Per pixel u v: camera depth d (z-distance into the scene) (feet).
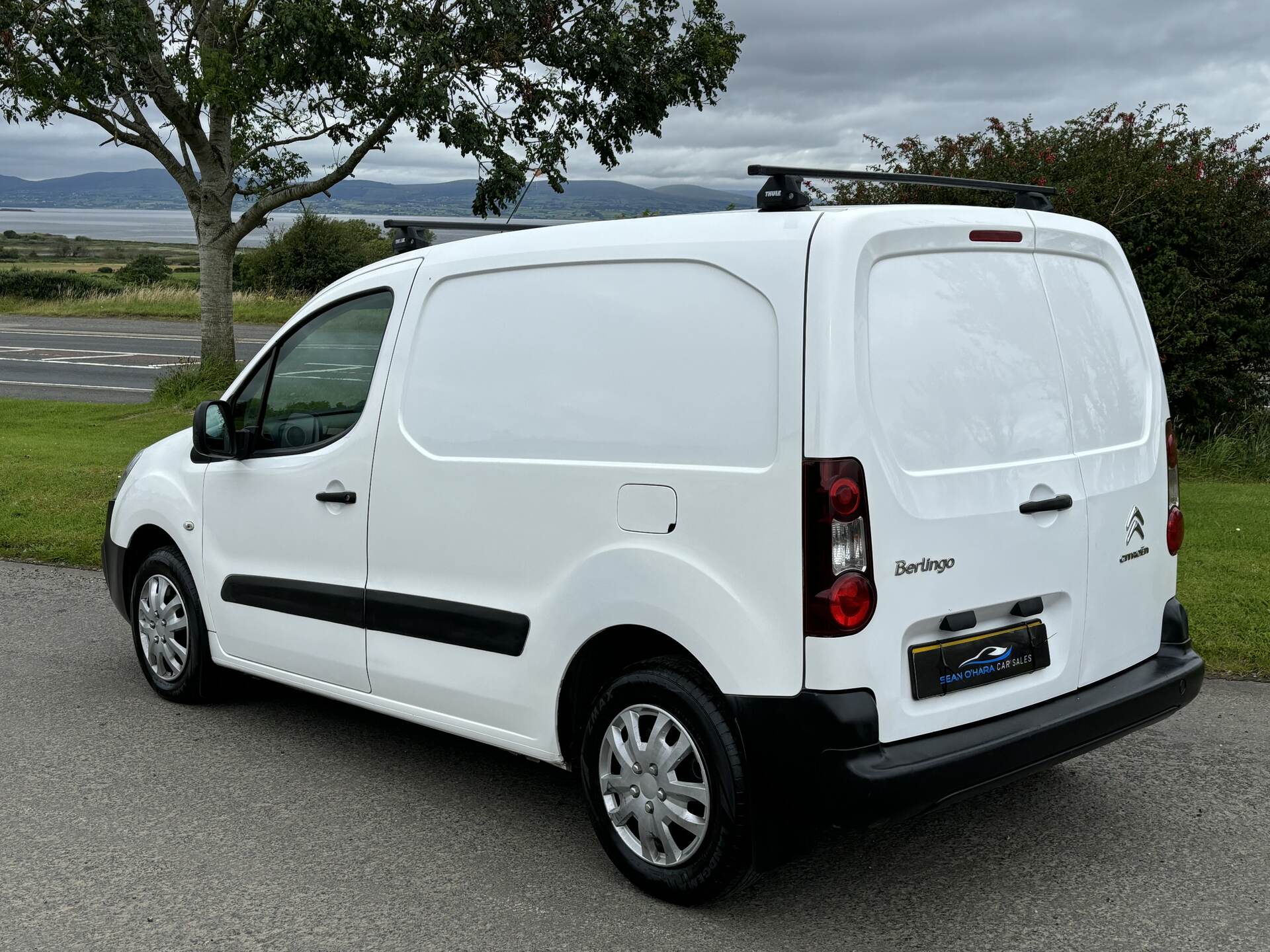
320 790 14.24
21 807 13.71
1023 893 11.39
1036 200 12.95
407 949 10.44
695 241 10.93
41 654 20.20
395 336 13.85
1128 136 37.70
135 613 18.03
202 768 14.97
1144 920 10.80
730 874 10.65
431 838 12.84
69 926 10.89
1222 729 15.84
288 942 10.57
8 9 44.39
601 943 10.52
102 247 507.71
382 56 42.52
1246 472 35.35
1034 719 11.10
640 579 11.07
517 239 12.66
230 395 16.22
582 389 11.76
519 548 12.34
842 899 11.34
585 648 11.86
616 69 44.06
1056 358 11.83
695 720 10.71
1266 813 13.19
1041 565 11.37
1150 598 12.92
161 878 11.87
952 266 10.97
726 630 10.41
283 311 118.42
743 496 10.32
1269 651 18.49
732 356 10.54
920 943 10.46
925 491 10.39
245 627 15.97
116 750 15.62
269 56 42.01
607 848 11.78
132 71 48.29
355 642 14.32
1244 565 23.44
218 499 16.28
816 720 9.93
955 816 13.30
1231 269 36.04
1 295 138.00
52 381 70.38
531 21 43.50
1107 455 12.24
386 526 13.78
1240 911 10.94
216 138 52.90
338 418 14.65
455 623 13.01
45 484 35.42
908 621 10.28
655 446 11.08
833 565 9.86
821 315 9.95
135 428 48.65
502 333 12.60
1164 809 13.37
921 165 39.32
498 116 44.47
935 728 10.53
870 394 10.07
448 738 16.21
